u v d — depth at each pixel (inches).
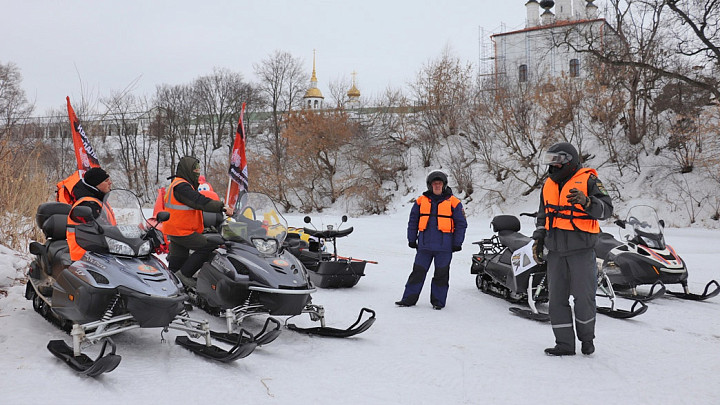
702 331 234.8
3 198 354.6
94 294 176.7
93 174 207.8
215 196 403.5
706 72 985.5
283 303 209.3
